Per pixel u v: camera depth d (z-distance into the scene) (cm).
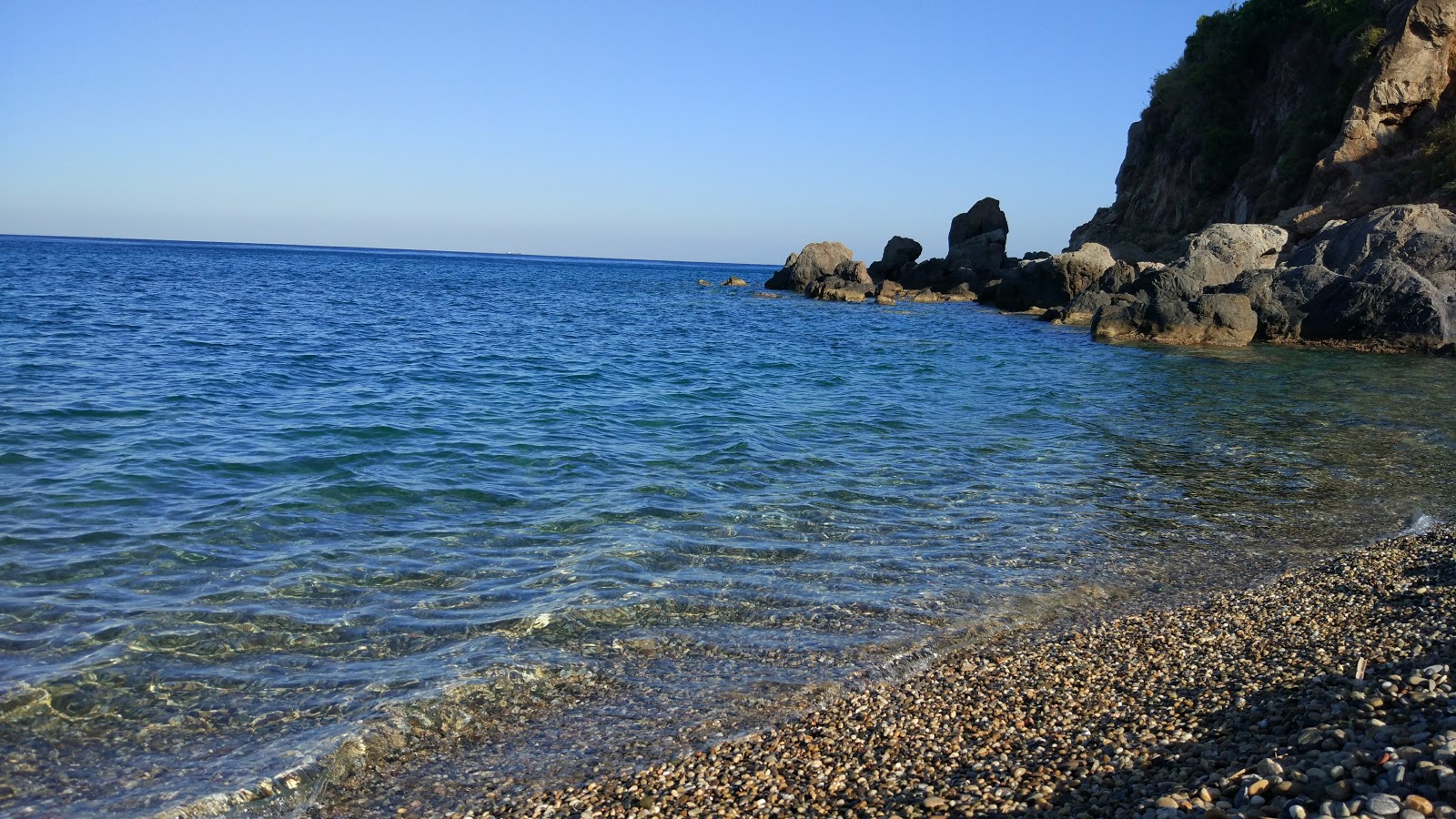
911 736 650
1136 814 480
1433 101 4800
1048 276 5472
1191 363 3091
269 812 591
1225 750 555
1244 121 6494
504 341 3644
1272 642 780
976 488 1426
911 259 7862
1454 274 3681
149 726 682
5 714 686
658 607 927
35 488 1262
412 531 1145
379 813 589
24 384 2075
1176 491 1416
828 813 545
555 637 853
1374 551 1077
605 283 10569
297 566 1010
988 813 518
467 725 700
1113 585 1014
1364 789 437
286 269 10900
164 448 1521
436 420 1862
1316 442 1789
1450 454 1681
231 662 784
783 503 1316
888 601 957
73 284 5950
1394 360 3177
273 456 1500
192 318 4028
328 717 702
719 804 568
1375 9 5219
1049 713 671
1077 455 1666
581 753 657
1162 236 6700
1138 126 7919
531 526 1180
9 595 896
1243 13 6500
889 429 1900
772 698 739
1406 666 639
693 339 3950
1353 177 4878
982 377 2745
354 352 3061
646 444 1695
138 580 952
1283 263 4369
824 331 4341
